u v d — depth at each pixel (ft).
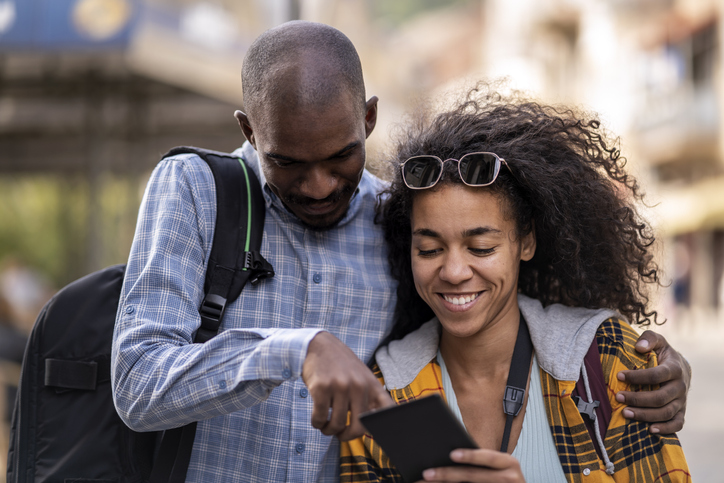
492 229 5.93
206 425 6.07
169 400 5.07
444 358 6.49
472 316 6.01
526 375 6.17
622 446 5.79
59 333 6.30
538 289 6.99
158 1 17.53
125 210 31.73
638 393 5.80
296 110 5.44
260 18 18.78
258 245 6.17
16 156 26.02
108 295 6.41
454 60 118.93
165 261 5.77
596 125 6.72
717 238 71.87
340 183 5.83
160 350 5.27
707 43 66.95
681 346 47.14
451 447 4.53
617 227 6.72
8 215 54.49
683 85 69.31
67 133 24.93
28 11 17.42
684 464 5.75
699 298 72.79
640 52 73.31
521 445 5.99
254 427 6.07
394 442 4.42
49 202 54.08
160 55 17.62
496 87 7.32
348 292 6.42
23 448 6.19
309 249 6.32
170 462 5.92
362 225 6.77
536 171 6.14
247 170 6.42
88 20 17.24
